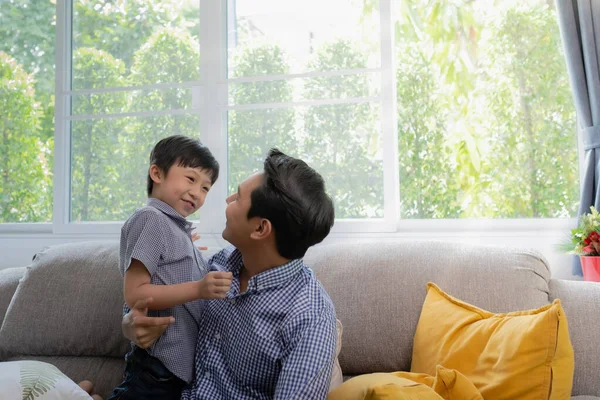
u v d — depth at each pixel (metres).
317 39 2.80
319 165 2.74
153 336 1.29
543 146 2.68
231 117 2.87
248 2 2.91
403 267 1.74
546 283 1.67
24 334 1.90
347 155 2.71
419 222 2.73
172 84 2.95
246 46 2.89
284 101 2.80
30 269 2.02
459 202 2.76
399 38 2.88
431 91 2.83
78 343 1.87
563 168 2.65
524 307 1.59
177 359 1.35
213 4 2.91
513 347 1.31
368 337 1.67
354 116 2.71
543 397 1.27
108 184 3.02
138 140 2.99
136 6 3.05
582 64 2.50
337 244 1.95
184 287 1.28
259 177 1.28
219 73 2.88
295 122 2.78
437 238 2.62
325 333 1.20
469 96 2.79
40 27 3.33
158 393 1.35
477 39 2.80
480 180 2.75
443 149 2.80
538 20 2.73
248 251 1.30
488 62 2.78
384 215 2.64
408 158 2.83
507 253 1.72
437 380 1.21
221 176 2.83
